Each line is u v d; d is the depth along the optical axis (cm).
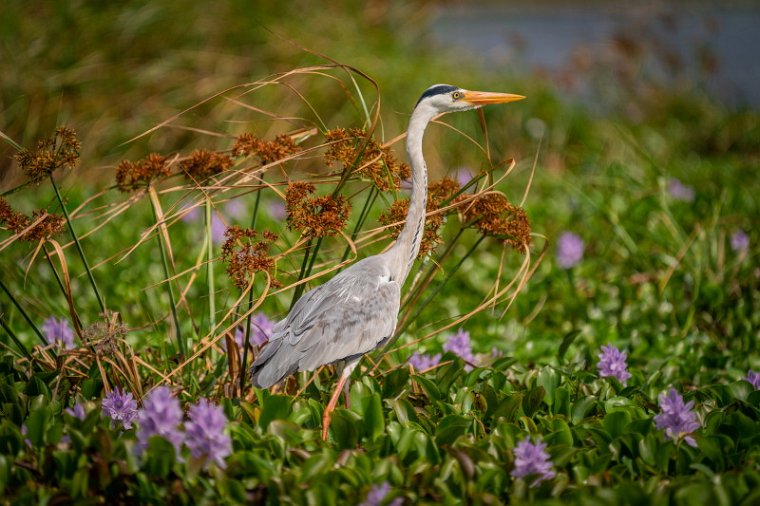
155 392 668
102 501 643
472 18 3803
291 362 782
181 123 1831
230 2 2009
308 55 1941
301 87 1888
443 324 1182
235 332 870
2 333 1026
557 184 1731
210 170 863
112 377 839
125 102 1839
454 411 783
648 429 726
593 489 633
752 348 1113
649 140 2130
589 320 1210
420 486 654
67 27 1853
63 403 810
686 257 1310
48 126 1739
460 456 655
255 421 765
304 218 791
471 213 874
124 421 761
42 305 1138
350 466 676
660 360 1008
